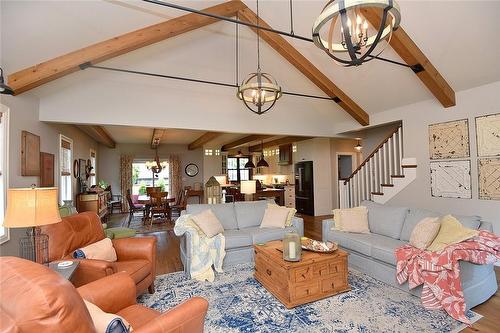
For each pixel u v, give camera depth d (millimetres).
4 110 2994
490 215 3795
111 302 1726
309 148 8289
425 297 2525
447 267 2389
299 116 6223
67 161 5598
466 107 4070
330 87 5133
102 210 7172
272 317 2391
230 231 3998
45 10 2662
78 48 3275
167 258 4156
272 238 3945
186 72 4625
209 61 4578
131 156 9898
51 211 2102
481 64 3576
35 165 3783
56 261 2342
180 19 3510
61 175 5070
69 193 5637
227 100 5410
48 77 3227
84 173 7027
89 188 6980
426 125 4648
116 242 2902
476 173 3947
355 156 8641
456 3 2982
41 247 2285
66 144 5426
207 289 2980
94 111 4355
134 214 8922
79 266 2252
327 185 8180
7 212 2000
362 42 1681
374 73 4520
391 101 5016
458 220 2896
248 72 5027
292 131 6137
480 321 2287
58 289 923
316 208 7992
